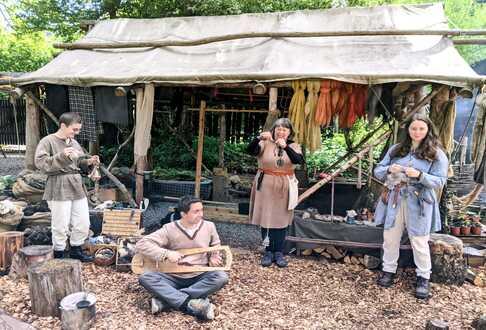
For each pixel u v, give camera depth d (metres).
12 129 12.95
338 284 3.81
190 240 3.26
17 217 4.50
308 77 4.35
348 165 4.48
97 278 3.77
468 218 5.07
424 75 4.15
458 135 10.05
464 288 3.80
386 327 3.06
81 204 3.92
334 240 4.30
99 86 5.29
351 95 4.48
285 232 4.23
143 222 5.05
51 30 12.94
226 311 3.20
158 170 7.66
